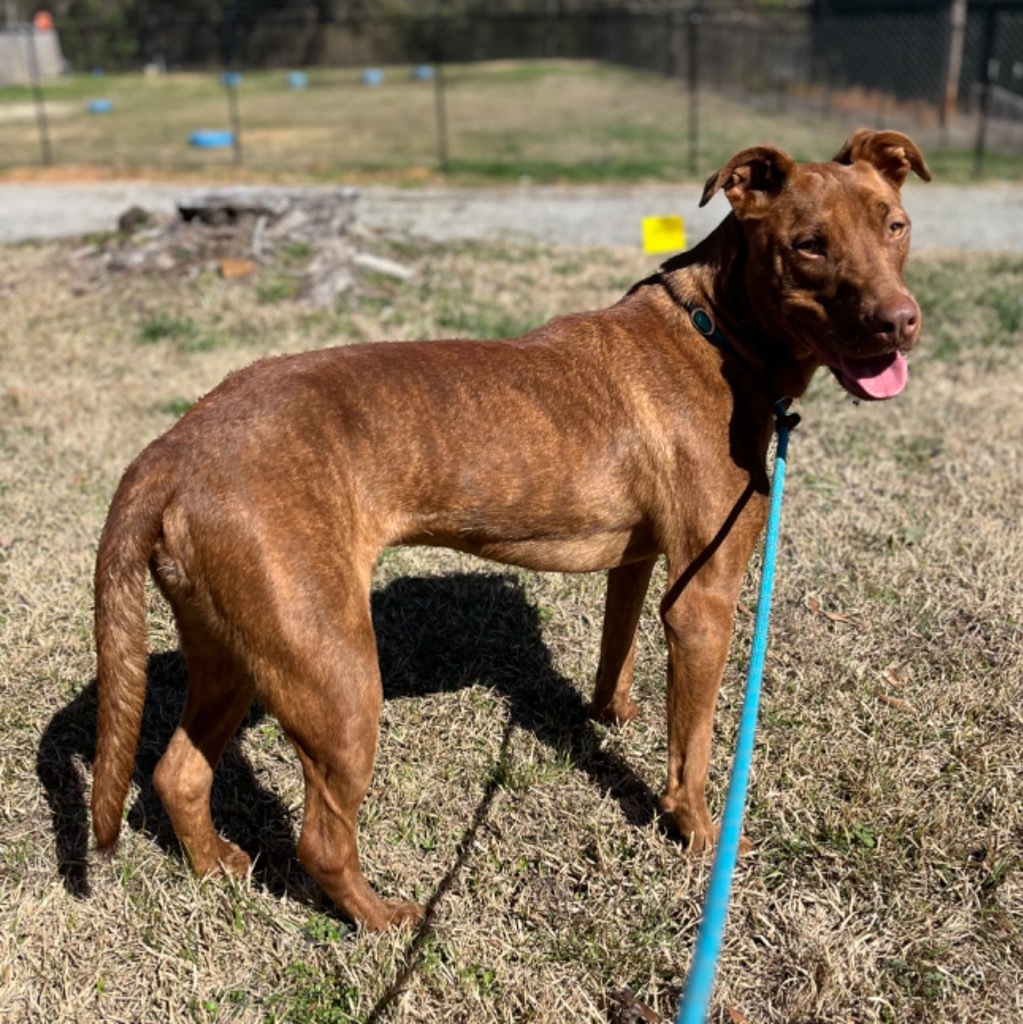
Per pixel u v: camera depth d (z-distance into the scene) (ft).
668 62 40.57
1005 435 6.61
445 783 3.89
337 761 2.97
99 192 17.15
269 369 3.17
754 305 3.33
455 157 20.94
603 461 3.31
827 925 3.25
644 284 3.59
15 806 3.76
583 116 28.81
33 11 53.67
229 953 3.22
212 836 3.44
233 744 4.11
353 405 3.09
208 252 10.23
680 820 3.56
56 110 33.53
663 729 4.19
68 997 3.05
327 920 3.34
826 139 22.40
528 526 3.32
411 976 3.10
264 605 2.85
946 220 14.20
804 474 6.13
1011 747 3.95
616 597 3.91
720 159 19.97
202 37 51.47
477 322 8.58
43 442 6.56
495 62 51.26
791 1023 2.97
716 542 3.29
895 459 6.36
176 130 26.84
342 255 10.14
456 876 3.51
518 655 4.62
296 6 49.88
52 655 4.55
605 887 3.46
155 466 2.93
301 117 29.86
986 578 5.03
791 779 3.82
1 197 16.75
